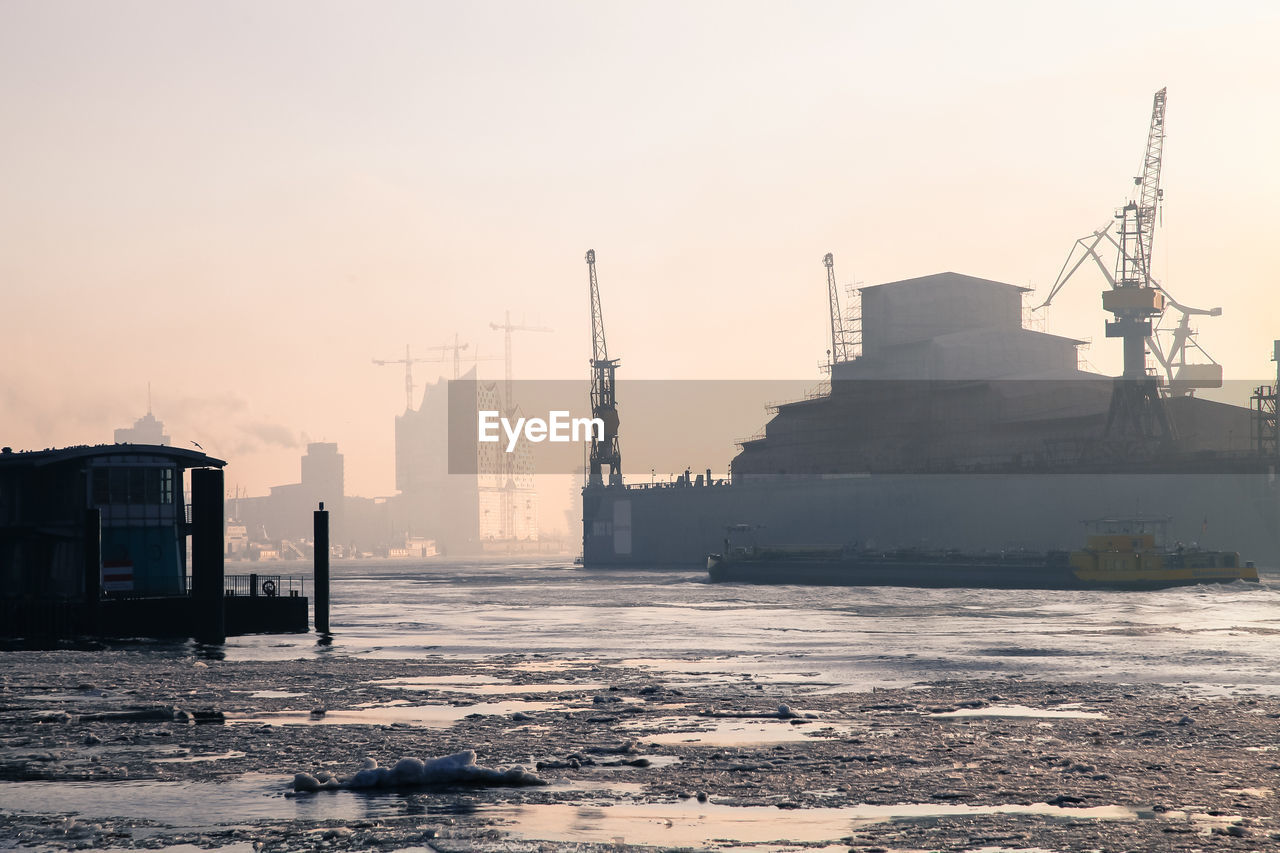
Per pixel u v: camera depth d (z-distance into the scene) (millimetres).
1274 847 23922
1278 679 55781
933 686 53219
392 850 23656
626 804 27844
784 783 30359
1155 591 148000
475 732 39031
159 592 78188
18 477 78812
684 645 76938
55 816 26609
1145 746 36125
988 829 25469
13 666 61562
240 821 26156
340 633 88312
